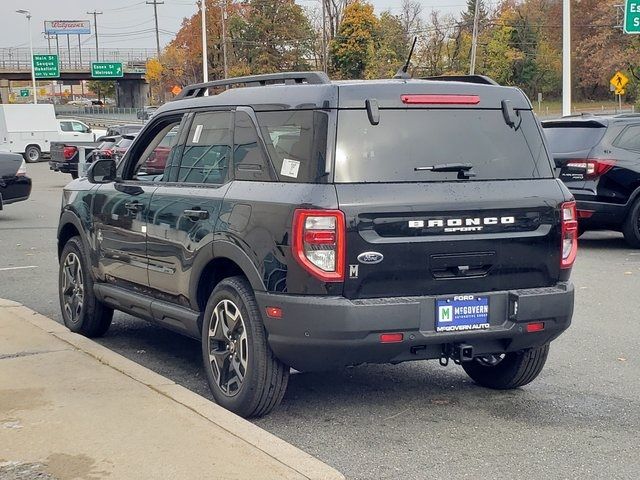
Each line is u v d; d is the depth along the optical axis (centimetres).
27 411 530
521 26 7969
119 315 901
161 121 689
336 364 516
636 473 476
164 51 8281
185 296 609
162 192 641
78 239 778
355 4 6719
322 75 544
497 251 537
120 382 588
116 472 439
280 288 513
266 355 534
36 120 4475
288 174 527
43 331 736
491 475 471
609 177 1307
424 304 514
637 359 723
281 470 441
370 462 491
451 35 7294
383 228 506
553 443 523
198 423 508
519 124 570
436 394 623
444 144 538
